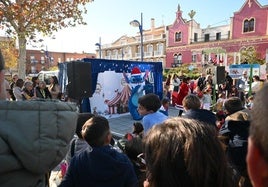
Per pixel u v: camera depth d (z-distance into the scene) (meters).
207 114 2.91
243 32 33.25
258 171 0.50
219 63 29.02
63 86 8.21
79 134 2.34
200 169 0.89
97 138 1.85
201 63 33.91
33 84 8.21
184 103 3.20
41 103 1.04
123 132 7.67
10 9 10.31
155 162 0.93
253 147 0.51
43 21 11.52
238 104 3.06
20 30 10.98
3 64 1.13
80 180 1.80
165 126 1.00
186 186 0.89
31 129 0.97
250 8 32.59
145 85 10.45
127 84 9.95
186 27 39.66
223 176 0.94
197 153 0.90
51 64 58.31
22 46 11.66
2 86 1.14
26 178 0.99
